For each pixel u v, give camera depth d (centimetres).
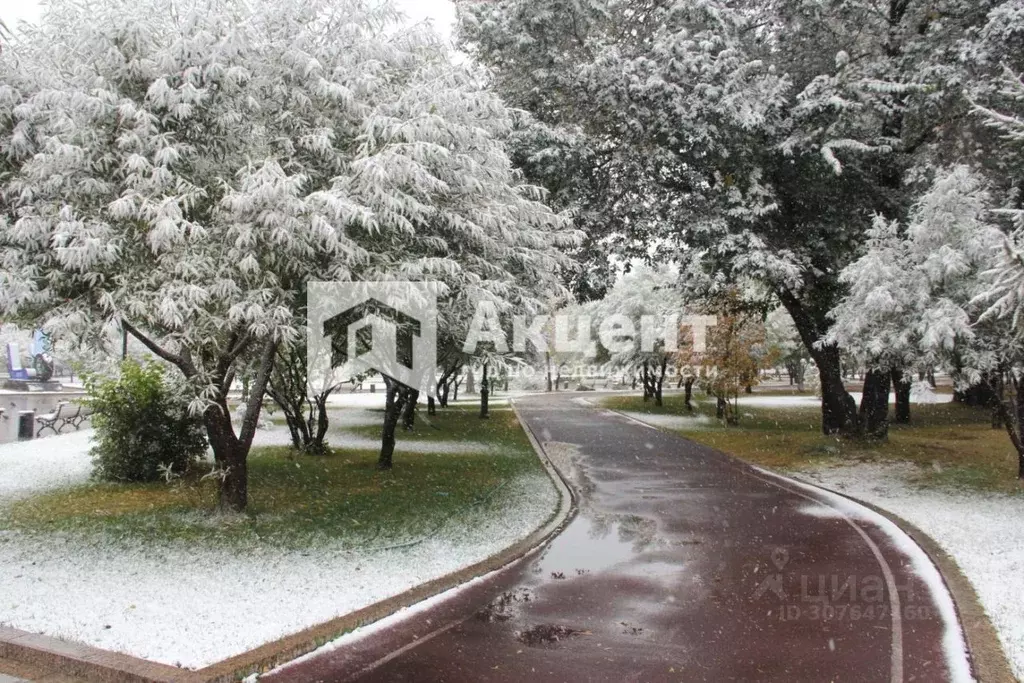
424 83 882
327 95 824
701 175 1788
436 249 925
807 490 1348
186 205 738
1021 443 1381
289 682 501
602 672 527
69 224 694
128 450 1257
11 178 812
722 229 1645
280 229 718
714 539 955
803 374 5397
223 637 560
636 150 1733
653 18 1889
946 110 1673
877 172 1847
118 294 758
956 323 1086
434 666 533
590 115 1714
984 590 704
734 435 2320
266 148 809
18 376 3194
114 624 580
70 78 795
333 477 1407
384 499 1181
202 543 850
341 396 4859
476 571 782
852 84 1638
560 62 1669
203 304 786
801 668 535
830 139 1656
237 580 711
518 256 1022
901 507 1154
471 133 910
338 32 869
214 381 930
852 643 584
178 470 1297
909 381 1368
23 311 818
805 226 1827
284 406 1758
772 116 1686
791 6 1783
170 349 827
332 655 549
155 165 757
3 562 759
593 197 1786
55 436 1939
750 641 589
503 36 1631
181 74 783
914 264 1231
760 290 2270
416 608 662
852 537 963
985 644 567
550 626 623
